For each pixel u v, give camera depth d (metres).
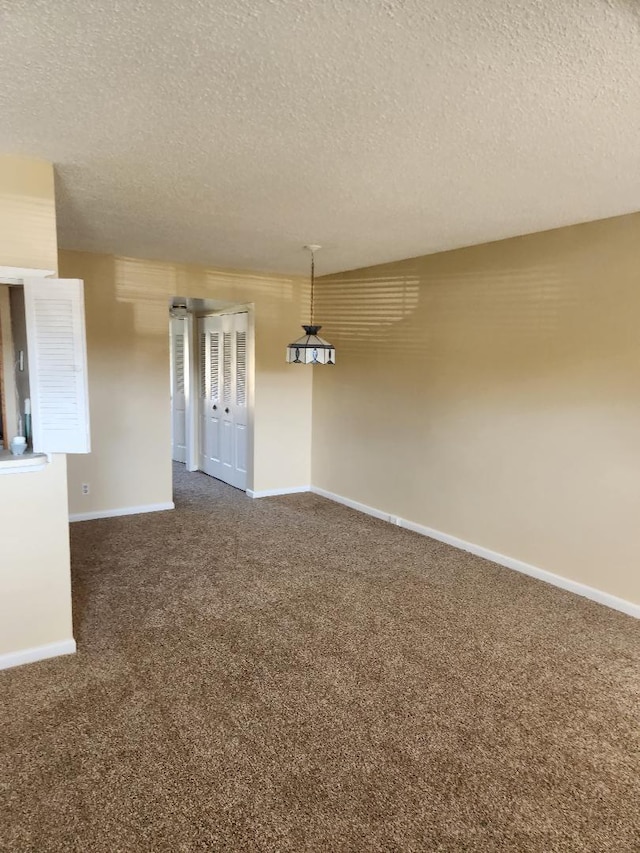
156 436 5.23
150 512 5.25
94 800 1.84
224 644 2.85
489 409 4.04
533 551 3.80
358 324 5.29
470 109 1.85
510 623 3.14
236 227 3.60
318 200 2.95
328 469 5.87
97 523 4.88
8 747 2.07
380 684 2.53
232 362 6.16
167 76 1.66
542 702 2.42
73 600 3.33
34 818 1.76
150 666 2.63
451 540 4.43
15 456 2.57
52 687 2.45
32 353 2.51
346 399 5.52
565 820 1.79
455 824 1.77
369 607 3.31
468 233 3.67
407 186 2.69
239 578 3.72
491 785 1.94
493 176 2.53
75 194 2.89
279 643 2.88
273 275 5.65
